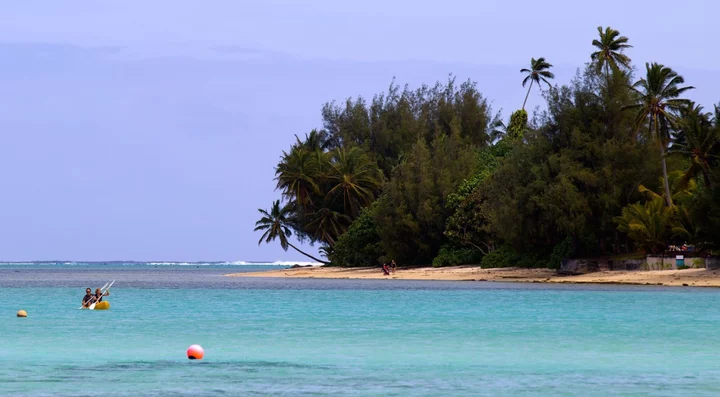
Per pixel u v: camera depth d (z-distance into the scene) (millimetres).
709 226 94375
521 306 69625
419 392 31047
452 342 45562
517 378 34031
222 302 78125
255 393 30828
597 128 108250
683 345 44062
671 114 107938
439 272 129375
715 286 92375
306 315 62531
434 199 134875
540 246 115375
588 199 106188
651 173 106688
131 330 51562
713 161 98688
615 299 75938
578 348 42938
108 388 31734
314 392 31016
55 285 122562
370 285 109938
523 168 111000
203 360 38688
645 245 104125
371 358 39406
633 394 30703
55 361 38219
